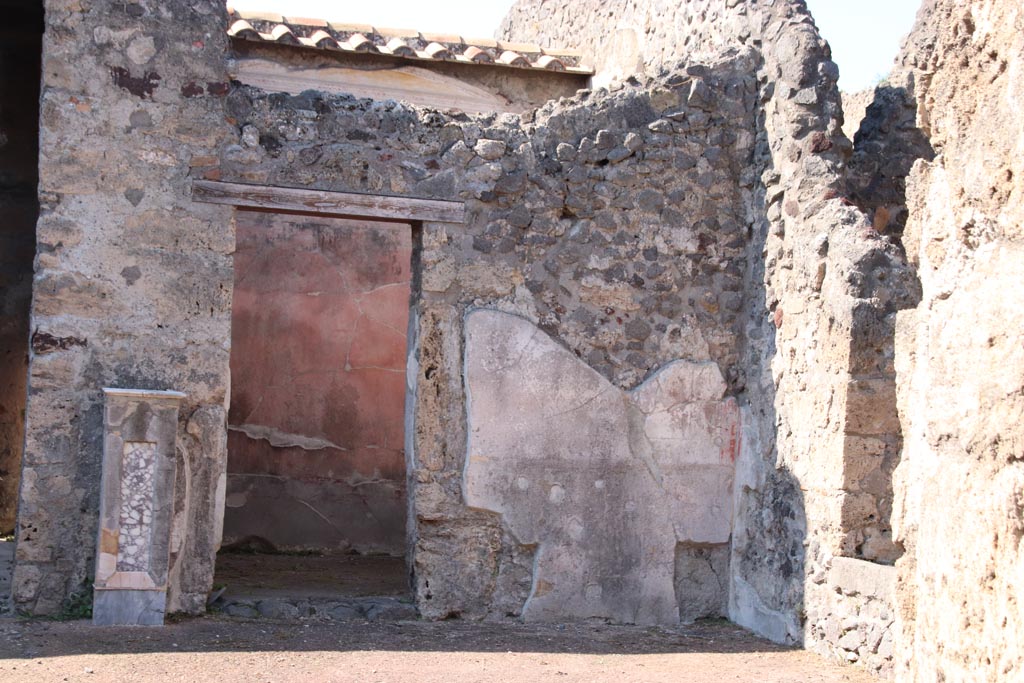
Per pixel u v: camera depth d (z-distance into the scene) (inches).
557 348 246.2
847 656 206.4
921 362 73.8
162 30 231.3
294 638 211.6
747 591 245.0
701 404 252.4
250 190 233.8
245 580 273.1
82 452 223.5
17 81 339.3
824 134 233.3
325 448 333.1
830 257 221.0
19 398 336.8
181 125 231.8
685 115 254.7
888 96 254.2
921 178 80.3
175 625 216.2
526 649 212.8
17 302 336.8
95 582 211.9
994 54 62.5
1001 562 58.7
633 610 246.4
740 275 256.1
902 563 78.7
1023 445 56.8
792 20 246.4
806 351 227.0
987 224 62.6
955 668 63.5
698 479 251.4
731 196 256.5
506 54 327.0
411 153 242.5
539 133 249.3
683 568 250.8
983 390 60.9
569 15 362.3
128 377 226.4
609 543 246.4
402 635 220.7
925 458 69.9
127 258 227.8
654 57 300.0
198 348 230.2
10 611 221.1
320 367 335.0
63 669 177.0
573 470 245.3
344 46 307.4
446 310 241.9
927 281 71.8
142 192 229.1
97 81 227.6
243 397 328.5
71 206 225.5
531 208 247.3
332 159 238.1
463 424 241.3
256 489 327.3
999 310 60.0
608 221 250.4
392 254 342.0
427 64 323.3
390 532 334.6
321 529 330.6
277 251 334.6
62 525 221.9
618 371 249.3
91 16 227.8
